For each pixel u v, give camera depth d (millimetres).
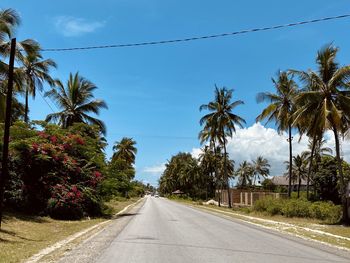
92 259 10945
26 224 20453
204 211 41656
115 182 34969
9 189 24266
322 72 28469
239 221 28344
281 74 44344
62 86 43469
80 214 27344
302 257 11945
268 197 41531
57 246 13852
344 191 27938
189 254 12023
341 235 20484
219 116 54062
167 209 43938
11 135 25703
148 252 12352
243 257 11633
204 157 94000
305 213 32938
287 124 43781
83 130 35188
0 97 24609
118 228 20891
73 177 28766
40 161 25672
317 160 57625
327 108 27578
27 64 36312
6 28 23891
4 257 11000
